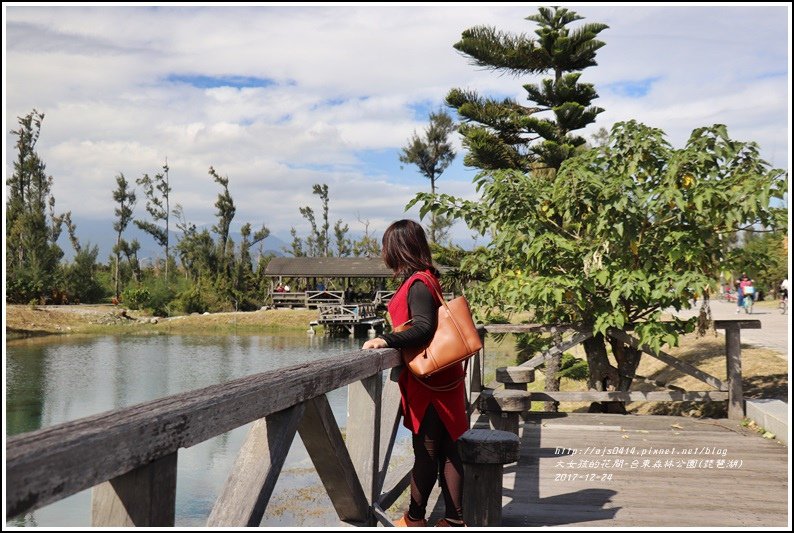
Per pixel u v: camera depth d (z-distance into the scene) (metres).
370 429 3.22
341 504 2.98
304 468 8.83
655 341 6.93
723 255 7.29
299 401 2.26
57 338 35.41
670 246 7.13
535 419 7.23
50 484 1.22
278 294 52.38
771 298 38.97
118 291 60.22
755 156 6.91
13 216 52.72
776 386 8.86
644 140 7.06
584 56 15.85
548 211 7.69
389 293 50.66
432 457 3.29
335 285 58.16
